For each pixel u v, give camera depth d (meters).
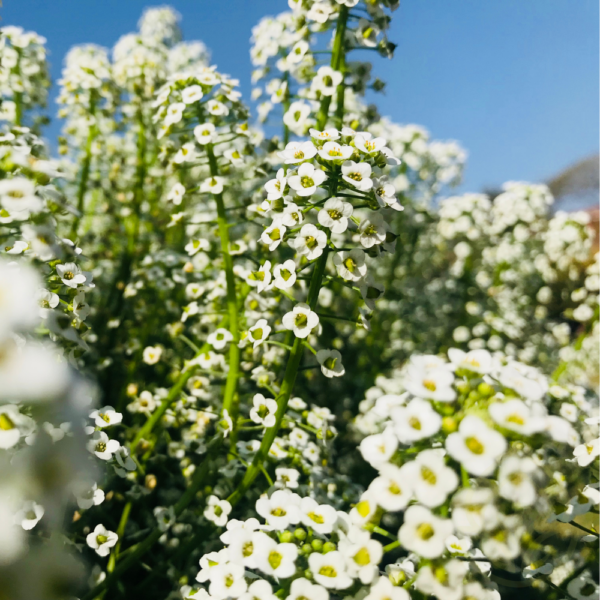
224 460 0.13
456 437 0.06
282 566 0.07
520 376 0.07
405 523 0.06
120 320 0.18
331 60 0.13
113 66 0.19
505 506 0.06
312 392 0.21
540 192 0.27
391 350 0.26
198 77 0.13
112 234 0.20
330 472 0.14
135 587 0.12
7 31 0.15
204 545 0.13
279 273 0.10
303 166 0.09
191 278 0.17
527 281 0.30
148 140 0.21
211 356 0.13
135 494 0.12
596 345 0.20
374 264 0.27
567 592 0.08
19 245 0.08
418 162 0.26
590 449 0.08
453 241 0.31
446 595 0.06
